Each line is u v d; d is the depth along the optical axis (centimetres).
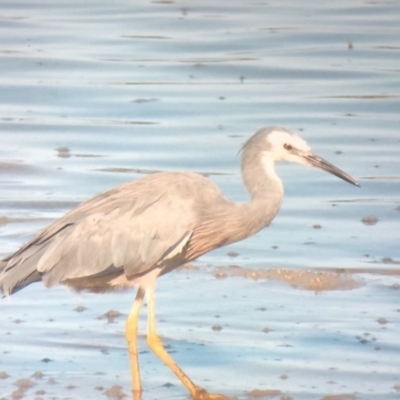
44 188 1652
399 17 2742
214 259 1381
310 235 1467
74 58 2392
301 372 1054
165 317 1203
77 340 1139
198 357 1101
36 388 1020
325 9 2845
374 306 1216
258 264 1357
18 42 2516
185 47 2477
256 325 1170
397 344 1111
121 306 1240
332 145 1847
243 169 1120
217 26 2659
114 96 2142
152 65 2348
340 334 1140
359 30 2606
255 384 1032
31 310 1220
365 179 1688
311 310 1206
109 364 1088
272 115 2019
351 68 2305
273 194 1104
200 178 1106
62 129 1952
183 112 2050
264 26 2656
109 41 2533
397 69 2291
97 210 1082
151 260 1069
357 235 1464
